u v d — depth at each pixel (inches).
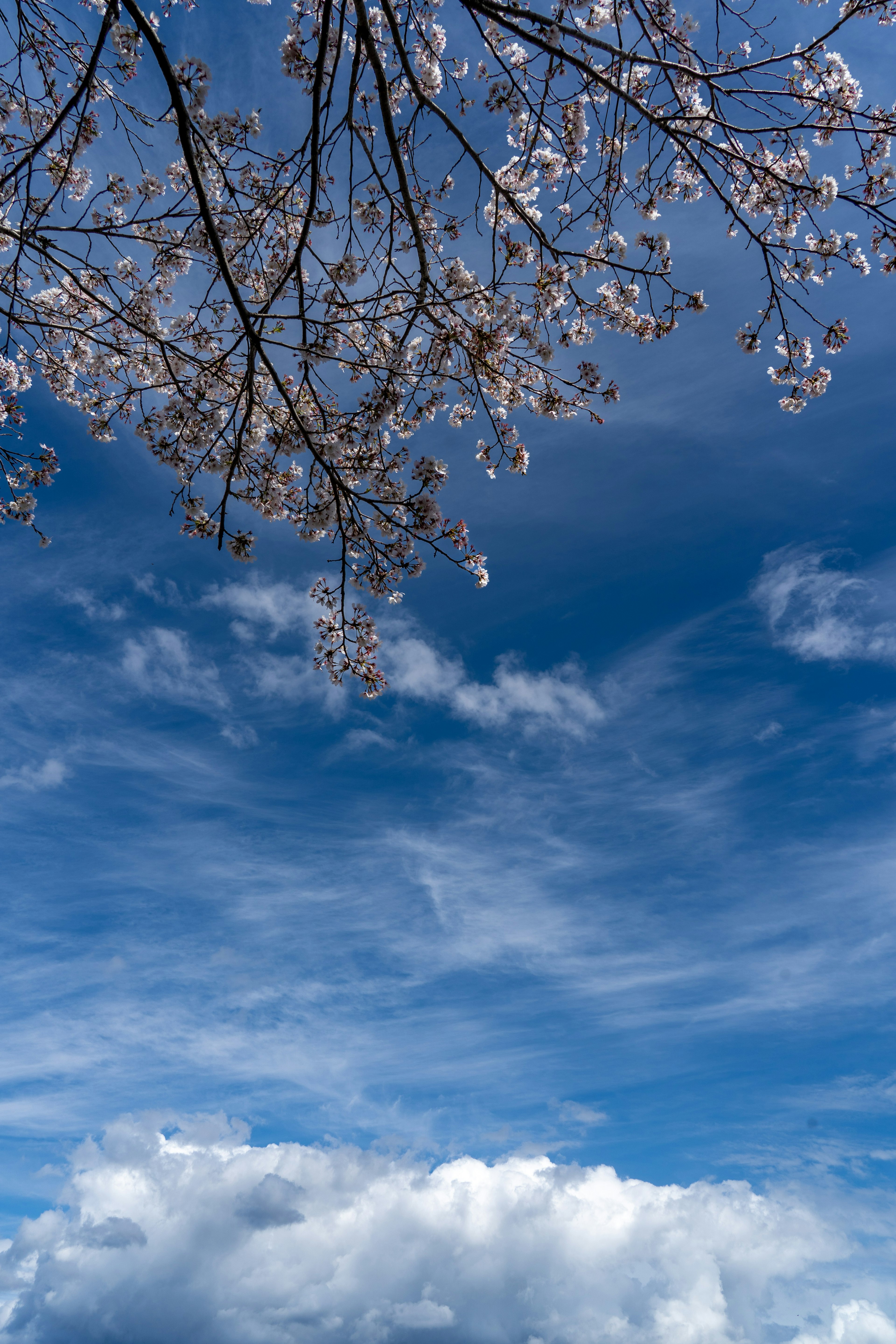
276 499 318.0
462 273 297.1
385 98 228.5
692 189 285.7
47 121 286.7
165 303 357.7
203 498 301.3
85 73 233.8
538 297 285.3
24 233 254.7
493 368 296.8
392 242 274.8
